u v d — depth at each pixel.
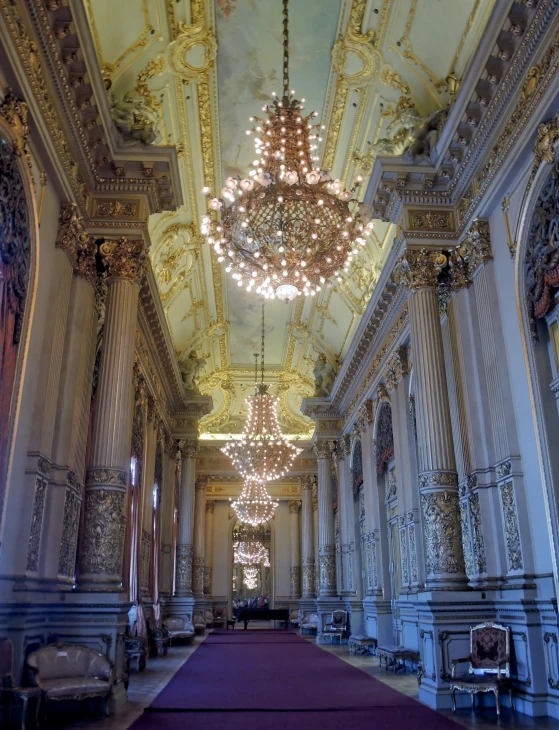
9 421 6.34
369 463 15.48
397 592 13.34
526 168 7.52
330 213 7.16
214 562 25.30
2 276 6.16
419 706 7.20
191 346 19.83
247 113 11.60
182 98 10.75
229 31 9.87
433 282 9.16
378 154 10.48
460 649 7.37
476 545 8.15
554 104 6.72
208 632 22.05
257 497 18.48
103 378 8.52
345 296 15.96
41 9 6.53
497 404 8.01
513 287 7.82
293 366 22.34
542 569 6.99
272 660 12.58
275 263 7.09
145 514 14.34
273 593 25.38
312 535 23.56
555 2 6.47
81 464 8.35
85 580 7.67
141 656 10.58
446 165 9.24
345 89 10.71
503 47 7.28
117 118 9.26
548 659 6.64
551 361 7.18
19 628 6.43
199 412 19.98
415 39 9.23
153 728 5.91
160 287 14.67
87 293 8.66
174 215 13.28
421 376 8.74
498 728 5.89
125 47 9.22
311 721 6.30
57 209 8.07
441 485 8.21
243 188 7.08
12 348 6.46
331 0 9.26
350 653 14.18
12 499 6.74
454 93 8.98
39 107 6.85
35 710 6.15
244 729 5.88
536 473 7.20
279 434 15.41
